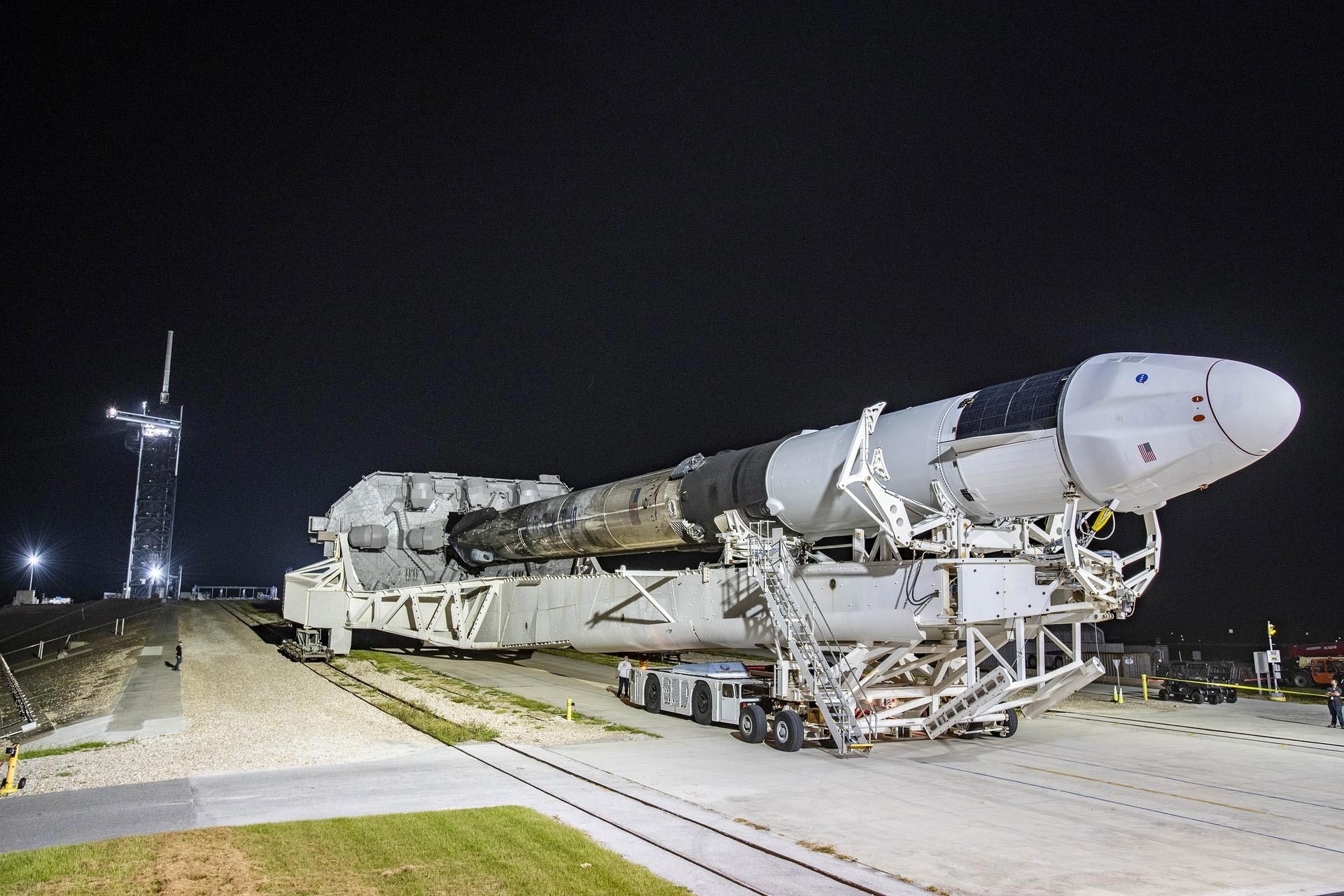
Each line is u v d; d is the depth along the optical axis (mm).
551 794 11820
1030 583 14156
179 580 89312
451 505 29625
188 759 13953
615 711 20016
